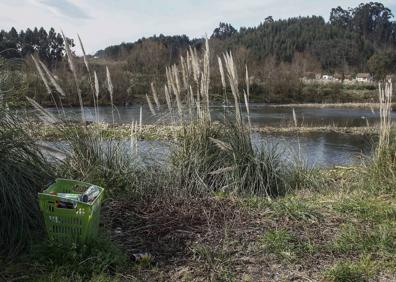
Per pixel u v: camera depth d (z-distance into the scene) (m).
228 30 107.25
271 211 5.19
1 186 3.96
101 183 5.84
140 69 33.06
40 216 4.18
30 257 3.73
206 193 6.25
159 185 6.11
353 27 115.56
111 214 4.97
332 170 9.32
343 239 4.41
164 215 5.01
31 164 4.48
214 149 6.75
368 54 91.38
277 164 7.21
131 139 7.09
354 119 32.78
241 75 15.55
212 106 7.31
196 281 3.59
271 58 64.12
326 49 91.62
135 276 3.60
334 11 120.25
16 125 4.57
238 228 4.69
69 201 3.69
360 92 55.91
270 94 51.41
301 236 4.52
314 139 21.25
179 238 4.39
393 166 7.03
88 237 3.77
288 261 3.98
